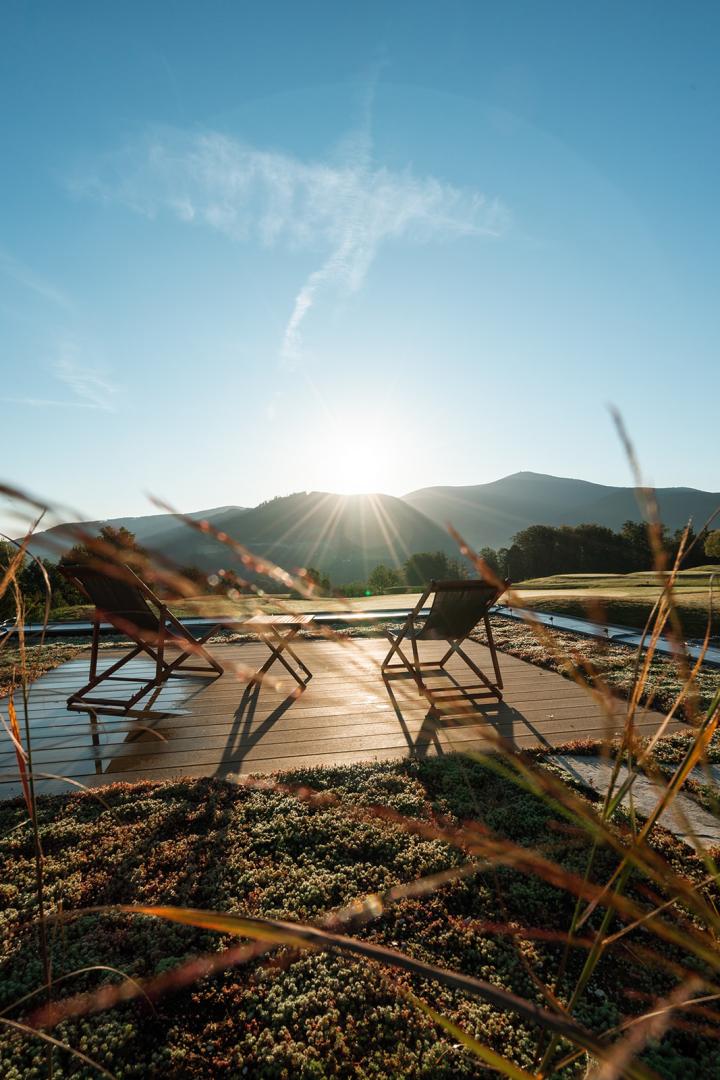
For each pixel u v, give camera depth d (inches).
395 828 120.0
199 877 106.1
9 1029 76.1
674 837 113.5
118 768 155.1
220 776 148.9
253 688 225.1
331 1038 75.1
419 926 93.8
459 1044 73.9
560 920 95.0
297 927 20.9
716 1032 36.2
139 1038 75.1
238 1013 78.4
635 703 28.4
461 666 259.1
